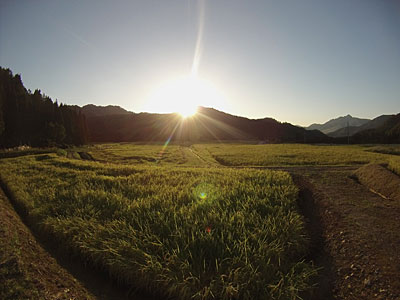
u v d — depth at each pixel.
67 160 24.47
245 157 35.91
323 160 29.73
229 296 4.58
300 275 5.18
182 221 7.04
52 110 87.00
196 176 14.11
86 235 6.50
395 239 6.16
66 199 10.09
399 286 4.56
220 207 7.97
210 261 5.27
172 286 4.74
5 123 65.62
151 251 5.66
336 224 7.30
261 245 5.67
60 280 5.12
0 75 76.12
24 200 10.23
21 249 5.90
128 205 8.40
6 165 21.66
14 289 4.32
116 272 5.47
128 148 76.50
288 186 10.64
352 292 4.81
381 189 10.45
